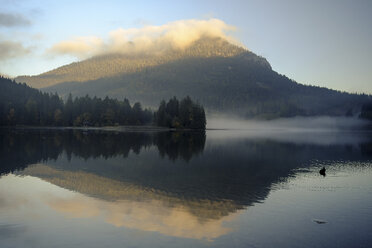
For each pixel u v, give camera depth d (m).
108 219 21.28
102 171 39.84
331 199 27.61
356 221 21.75
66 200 25.83
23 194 27.52
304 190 31.03
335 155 61.66
